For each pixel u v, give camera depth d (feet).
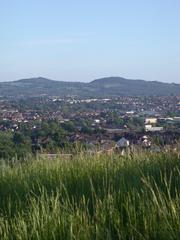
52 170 25.53
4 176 26.50
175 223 15.26
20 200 20.76
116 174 22.41
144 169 22.65
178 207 15.88
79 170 24.52
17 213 18.99
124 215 17.16
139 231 15.78
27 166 28.17
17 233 16.46
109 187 18.89
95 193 19.26
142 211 16.42
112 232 16.12
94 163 25.67
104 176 22.08
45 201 18.86
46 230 16.12
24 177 25.32
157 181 20.42
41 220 16.65
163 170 21.59
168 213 15.71
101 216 16.69
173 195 18.22
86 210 17.63
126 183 20.33
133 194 17.63
